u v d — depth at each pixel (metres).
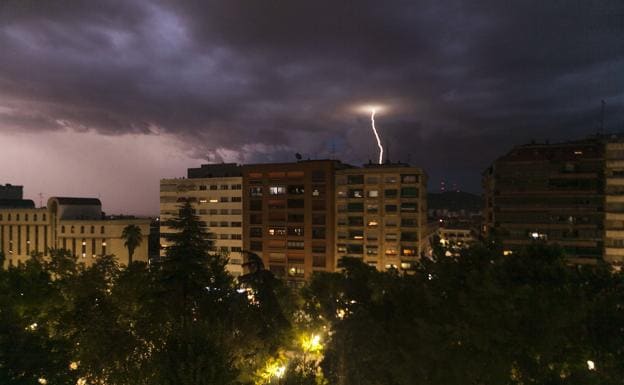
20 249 94.62
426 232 81.94
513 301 18.33
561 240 60.69
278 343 27.77
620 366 17.41
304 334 32.44
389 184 74.06
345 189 76.62
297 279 79.19
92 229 88.81
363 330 22.17
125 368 24.19
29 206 122.19
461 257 23.50
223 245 85.62
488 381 17.67
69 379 22.23
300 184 79.12
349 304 29.27
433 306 21.30
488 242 24.19
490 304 18.17
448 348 18.62
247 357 25.11
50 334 29.27
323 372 22.98
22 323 26.08
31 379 20.14
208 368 20.25
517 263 24.66
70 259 40.84
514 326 17.50
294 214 79.50
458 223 138.88
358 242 75.75
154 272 32.94
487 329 17.70
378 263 74.38
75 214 94.12
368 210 75.19
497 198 64.31
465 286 21.69
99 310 28.14
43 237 93.19
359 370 21.73
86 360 24.75
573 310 17.81
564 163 61.12
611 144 57.75
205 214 87.19
